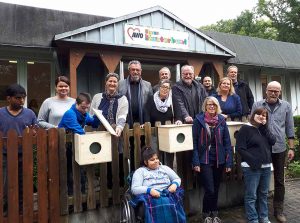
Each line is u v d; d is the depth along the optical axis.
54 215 3.38
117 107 3.76
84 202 3.58
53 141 3.38
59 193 3.42
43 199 3.34
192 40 8.62
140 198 3.01
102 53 7.48
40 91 8.20
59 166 3.42
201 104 4.55
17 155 3.21
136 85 4.26
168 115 4.16
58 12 8.20
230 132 4.26
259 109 3.76
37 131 3.31
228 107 4.73
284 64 11.30
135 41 7.77
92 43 7.14
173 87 4.43
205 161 3.77
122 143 3.73
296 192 5.41
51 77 8.31
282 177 4.15
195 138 3.80
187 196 4.16
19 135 3.51
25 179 3.26
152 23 8.11
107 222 3.67
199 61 8.93
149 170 3.35
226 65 10.43
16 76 7.94
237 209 4.52
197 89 4.59
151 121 4.15
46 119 4.05
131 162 3.83
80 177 3.52
